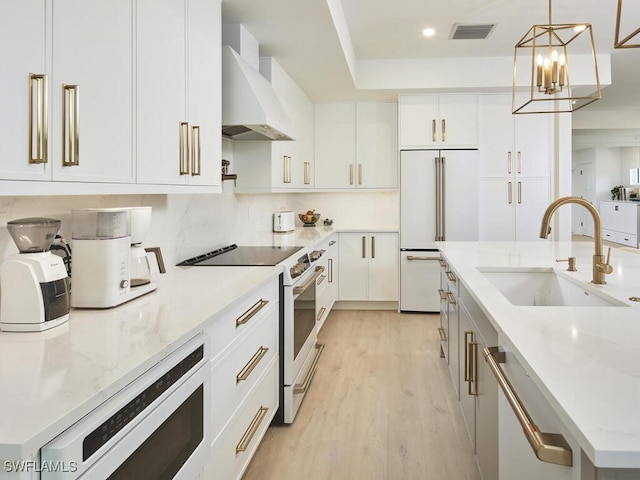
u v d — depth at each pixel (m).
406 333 4.79
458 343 2.77
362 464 2.40
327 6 2.99
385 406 3.07
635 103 7.76
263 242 4.22
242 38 3.31
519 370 1.35
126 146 1.68
